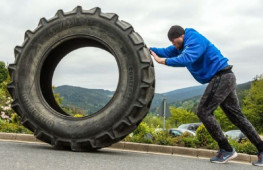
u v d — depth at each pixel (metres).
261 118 49.84
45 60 5.64
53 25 5.52
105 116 5.06
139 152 6.44
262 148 5.05
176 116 55.78
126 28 5.21
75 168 3.56
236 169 4.47
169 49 5.64
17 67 5.51
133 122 5.07
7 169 3.24
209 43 5.10
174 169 4.06
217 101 4.96
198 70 5.11
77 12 5.45
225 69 5.00
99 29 5.31
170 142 7.24
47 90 6.00
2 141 6.64
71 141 5.12
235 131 17.89
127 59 5.14
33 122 5.36
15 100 5.48
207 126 5.01
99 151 5.47
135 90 5.04
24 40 5.62
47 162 3.83
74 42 5.80
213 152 6.44
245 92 55.06
